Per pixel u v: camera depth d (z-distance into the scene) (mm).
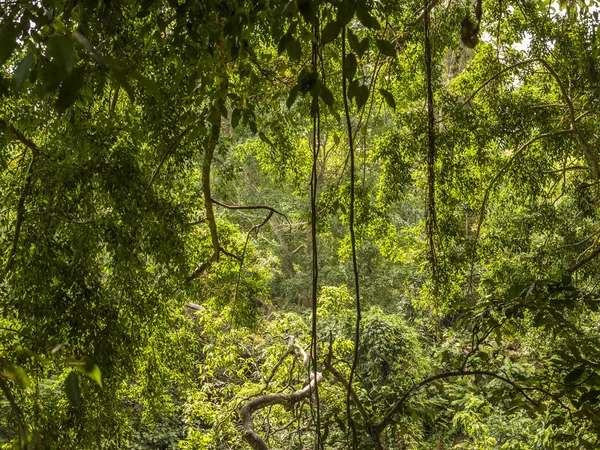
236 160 11664
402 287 11328
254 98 4047
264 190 13461
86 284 4176
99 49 2602
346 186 6020
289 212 13289
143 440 8562
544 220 6273
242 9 2250
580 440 2447
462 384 7871
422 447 6211
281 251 13727
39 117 3586
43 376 4117
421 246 7047
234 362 6891
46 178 3906
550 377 2584
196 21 2074
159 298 5121
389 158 5918
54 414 4301
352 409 4484
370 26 1213
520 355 6637
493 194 6473
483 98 6016
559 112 5965
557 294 2557
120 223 4195
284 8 1254
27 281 3973
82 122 3654
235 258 5805
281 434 6426
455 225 5988
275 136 5559
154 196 4312
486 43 6031
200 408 6297
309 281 12828
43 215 3947
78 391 856
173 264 4582
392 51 1229
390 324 9320
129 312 4633
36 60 1609
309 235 12797
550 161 6227
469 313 2756
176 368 6031
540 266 6266
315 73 1378
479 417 7000
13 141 4062
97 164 3908
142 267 4668
